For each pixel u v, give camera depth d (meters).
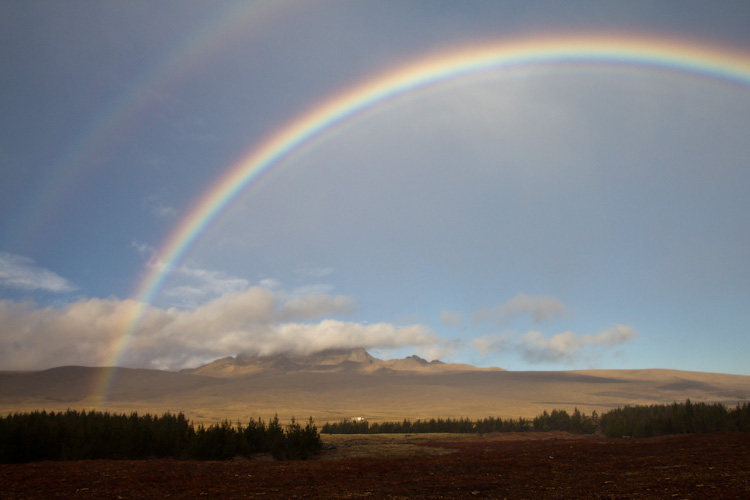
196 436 42.41
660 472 25.20
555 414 102.75
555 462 31.62
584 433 94.62
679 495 19.05
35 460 38.22
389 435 81.69
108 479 25.78
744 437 46.84
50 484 24.08
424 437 77.69
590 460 32.28
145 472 28.78
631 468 27.50
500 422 101.81
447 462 33.41
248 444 44.66
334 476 27.41
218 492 22.56
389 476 27.19
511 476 26.22
